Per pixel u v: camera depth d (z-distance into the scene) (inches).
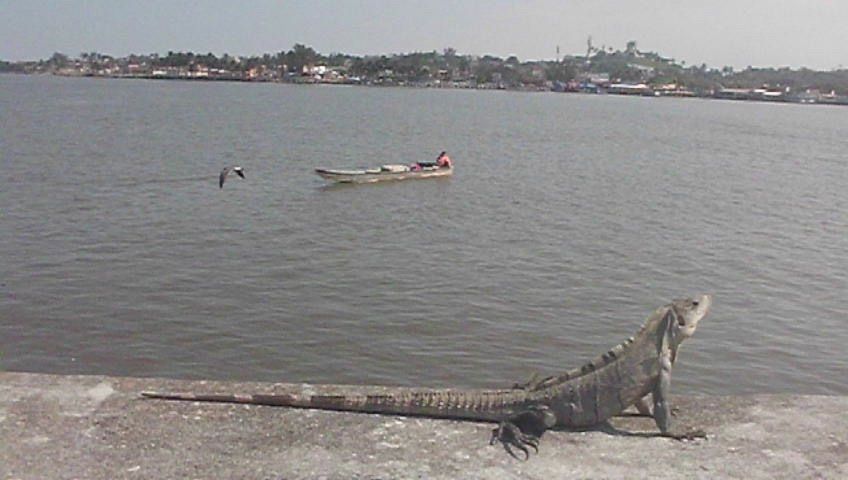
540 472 226.2
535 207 1718.8
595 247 1317.7
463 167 2437.3
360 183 1975.9
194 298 964.0
